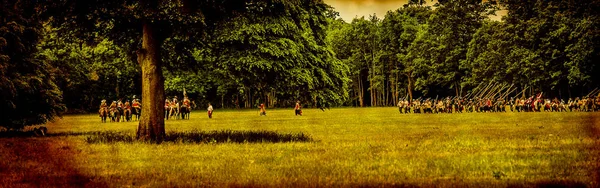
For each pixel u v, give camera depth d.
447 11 78.50
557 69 61.25
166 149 14.72
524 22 60.19
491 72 70.25
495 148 13.80
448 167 10.22
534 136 17.59
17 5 18.94
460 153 12.66
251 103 87.00
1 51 20.48
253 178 9.17
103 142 17.41
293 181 8.80
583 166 10.15
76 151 14.44
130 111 42.12
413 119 35.09
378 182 8.66
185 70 26.88
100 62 63.41
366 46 96.81
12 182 9.20
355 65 96.19
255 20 21.41
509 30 63.38
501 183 8.36
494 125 25.58
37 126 32.53
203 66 26.38
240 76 27.52
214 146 15.28
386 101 104.38
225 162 11.50
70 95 65.19
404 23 92.75
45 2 18.06
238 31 23.56
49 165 11.45
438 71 83.31
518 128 22.62
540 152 12.64
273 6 20.34
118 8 17.55
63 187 8.73
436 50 81.88
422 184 8.43
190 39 22.03
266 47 24.80
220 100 80.25
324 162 11.17
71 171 10.51
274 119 38.66
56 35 22.20
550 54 60.81
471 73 75.88
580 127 22.58
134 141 17.47
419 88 87.12
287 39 25.48
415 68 86.75
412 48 87.19
